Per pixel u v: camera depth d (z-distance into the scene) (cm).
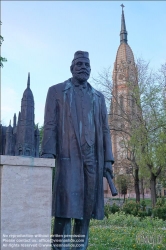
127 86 2612
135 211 1767
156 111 2225
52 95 438
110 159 452
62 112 430
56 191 410
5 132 419
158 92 2250
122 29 5734
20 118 395
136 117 2423
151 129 2223
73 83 452
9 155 371
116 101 2719
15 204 360
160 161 2134
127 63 2830
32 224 363
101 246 760
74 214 396
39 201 370
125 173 3262
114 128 2667
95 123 443
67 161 412
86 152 423
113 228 1188
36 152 409
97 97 462
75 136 418
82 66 445
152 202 2286
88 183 420
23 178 368
